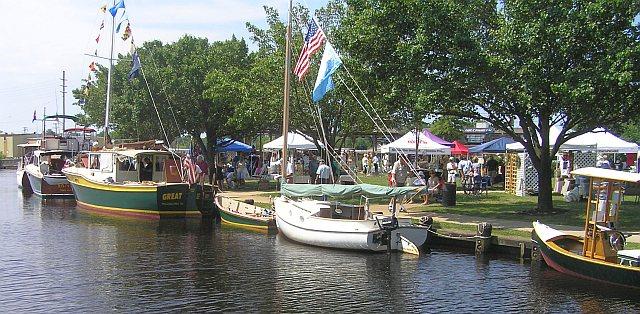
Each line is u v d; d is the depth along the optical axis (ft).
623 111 69.36
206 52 150.92
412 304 44.21
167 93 143.95
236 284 49.70
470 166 108.68
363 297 45.91
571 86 62.90
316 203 67.46
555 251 52.26
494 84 69.46
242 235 73.51
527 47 66.03
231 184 118.83
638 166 108.88
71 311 42.11
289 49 76.79
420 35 68.85
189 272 53.93
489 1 76.23
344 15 106.42
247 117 109.91
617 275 47.52
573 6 67.51
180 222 85.10
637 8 66.95
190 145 125.80
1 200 118.52
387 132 110.93
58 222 85.56
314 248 64.80
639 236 59.47
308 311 42.29
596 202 50.83
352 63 76.79
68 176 106.52
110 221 86.33
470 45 69.97
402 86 73.26
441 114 75.56
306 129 108.27
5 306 43.21
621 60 61.52
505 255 60.03
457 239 63.05
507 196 98.63
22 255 61.46
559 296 46.29
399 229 61.87
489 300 45.34
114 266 56.39
